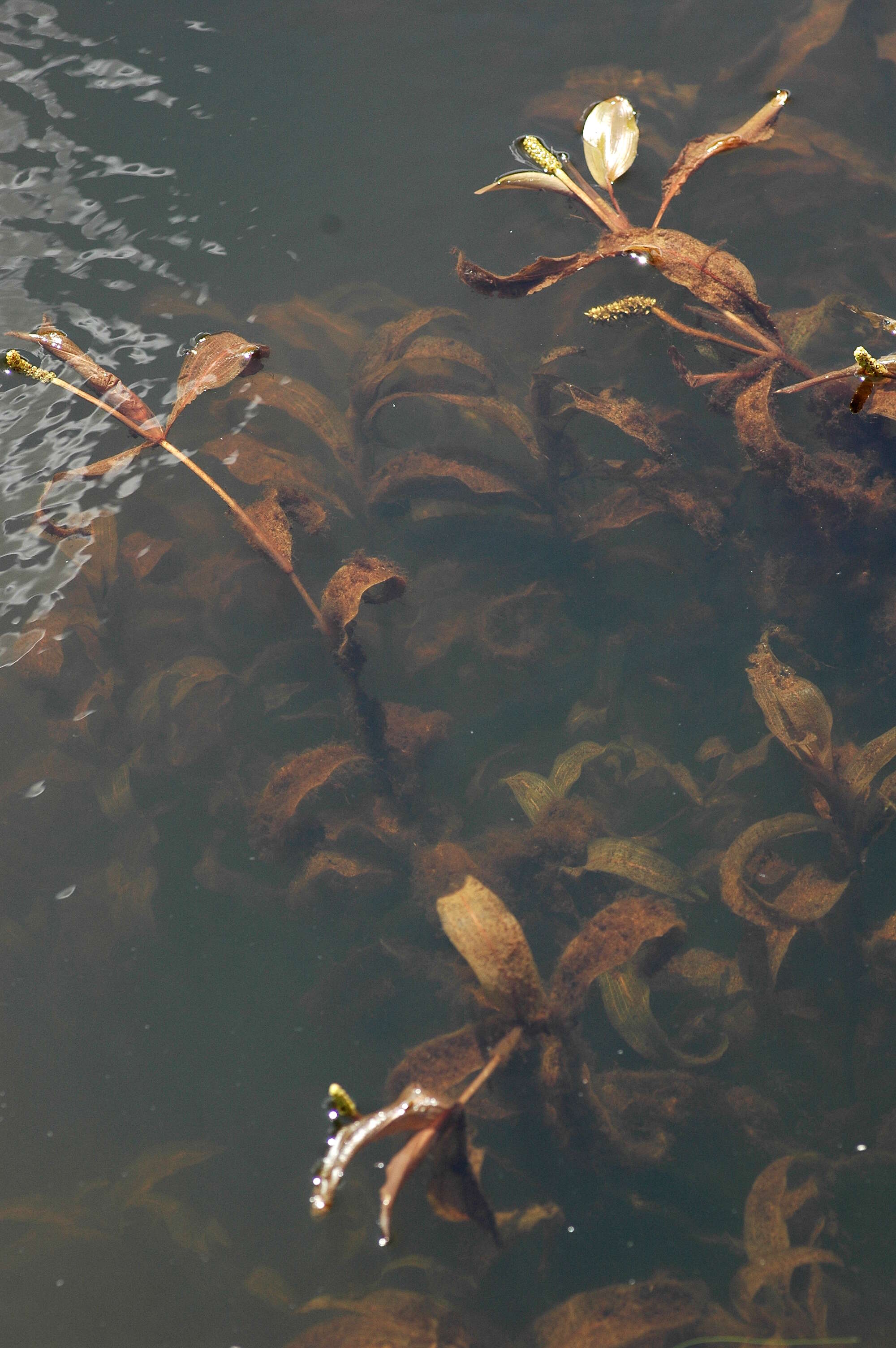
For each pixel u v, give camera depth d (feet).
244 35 7.32
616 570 6.43
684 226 6.77
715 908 6.11
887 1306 5.69
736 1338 5.62
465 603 6.44
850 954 5.96
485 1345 5.69
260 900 6.20
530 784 6.19
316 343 6.73
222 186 7.02
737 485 6.37
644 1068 5.92
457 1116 5.42
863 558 6.22
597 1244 5.79
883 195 6.78
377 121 7.11
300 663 6.38
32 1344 5.81
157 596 6.48
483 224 6.89
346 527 6.50
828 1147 5.84
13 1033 6.12
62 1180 5.96
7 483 6.45
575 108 6.99
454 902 5.64
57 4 7.41
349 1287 5.80
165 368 6.63
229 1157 5.95
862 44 7.00
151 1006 6.13
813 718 6.03
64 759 6.36
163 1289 5.84
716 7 7.14
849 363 6.47
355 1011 6.05
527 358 6.68
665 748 6.32
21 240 6.89
